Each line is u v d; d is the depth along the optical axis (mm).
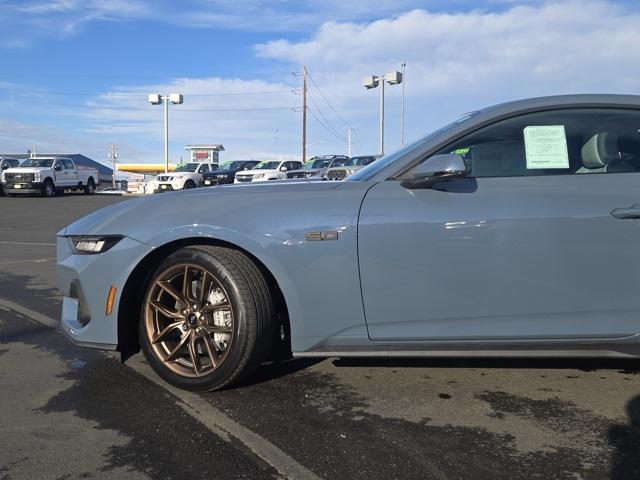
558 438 2820
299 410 3164
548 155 3166
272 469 2561
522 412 3115
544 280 3020
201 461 2635
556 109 3246
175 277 3432
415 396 3338
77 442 2822
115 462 2633
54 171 30125
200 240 3393
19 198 28859
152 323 3471
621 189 3045
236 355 3215
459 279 3053
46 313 5582
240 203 3291
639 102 3229
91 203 25562
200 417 3086
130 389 3490
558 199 3031
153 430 2945
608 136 3205
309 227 3135
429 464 2590
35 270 8414
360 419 3049
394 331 3125
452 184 3123
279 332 3555
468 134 3240
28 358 4137
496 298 3043
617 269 2996
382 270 3084
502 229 3016
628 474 2490
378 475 2500
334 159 27031
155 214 3396
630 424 2961
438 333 3098
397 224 3072
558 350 3084
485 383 3516
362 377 3635
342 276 3117
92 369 3863
